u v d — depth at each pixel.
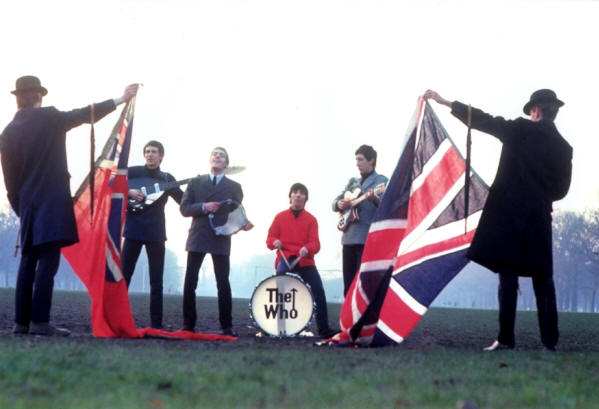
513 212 6.71
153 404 3.23
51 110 7.12
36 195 6.96
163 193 8.98
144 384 3.78
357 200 8.75
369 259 6.93
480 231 6.80
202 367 4.49
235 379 4.02
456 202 7.41
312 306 8.27
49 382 3.76
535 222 6.73
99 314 7.28
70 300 19.61
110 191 7.47
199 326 10.58
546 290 6.93
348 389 3.72
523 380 4.38
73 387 3.63
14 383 3.69
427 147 7.34
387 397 3.55
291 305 8.29
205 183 8.83
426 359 5.43
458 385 4.07
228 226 8.62
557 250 102.50
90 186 7.26
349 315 6.97
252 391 3.62
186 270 8.69
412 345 7.34
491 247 6.71
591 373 4.96
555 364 5.40
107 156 7.54
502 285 6.84
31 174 7.02
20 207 7.08
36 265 7.23
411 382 4.09
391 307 7.00
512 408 3.47
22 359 4.53
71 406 3.12
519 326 12.38
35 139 7.03
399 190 7.05
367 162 8.91
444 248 7.35
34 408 3.07
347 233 8.83
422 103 7.25
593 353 6.76
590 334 10.77
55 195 6.97
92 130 7.27
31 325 7.11
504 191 6.77
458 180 7.42
